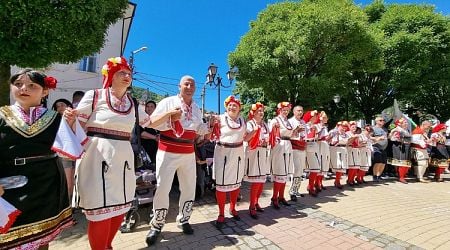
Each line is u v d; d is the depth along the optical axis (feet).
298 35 40.52
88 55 21.95
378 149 27.76
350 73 54.49
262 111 16.02
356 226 14.30
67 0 17.62
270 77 44.88
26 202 7.06
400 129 28.45
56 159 7.96
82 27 19.27
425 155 28.40
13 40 17.35
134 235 13.00
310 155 20.57
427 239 12.77
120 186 9.75
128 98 10.53
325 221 15.01
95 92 9.74
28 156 7.22
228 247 11.76
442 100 65.92
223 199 14.28
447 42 53.93
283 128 17.62
